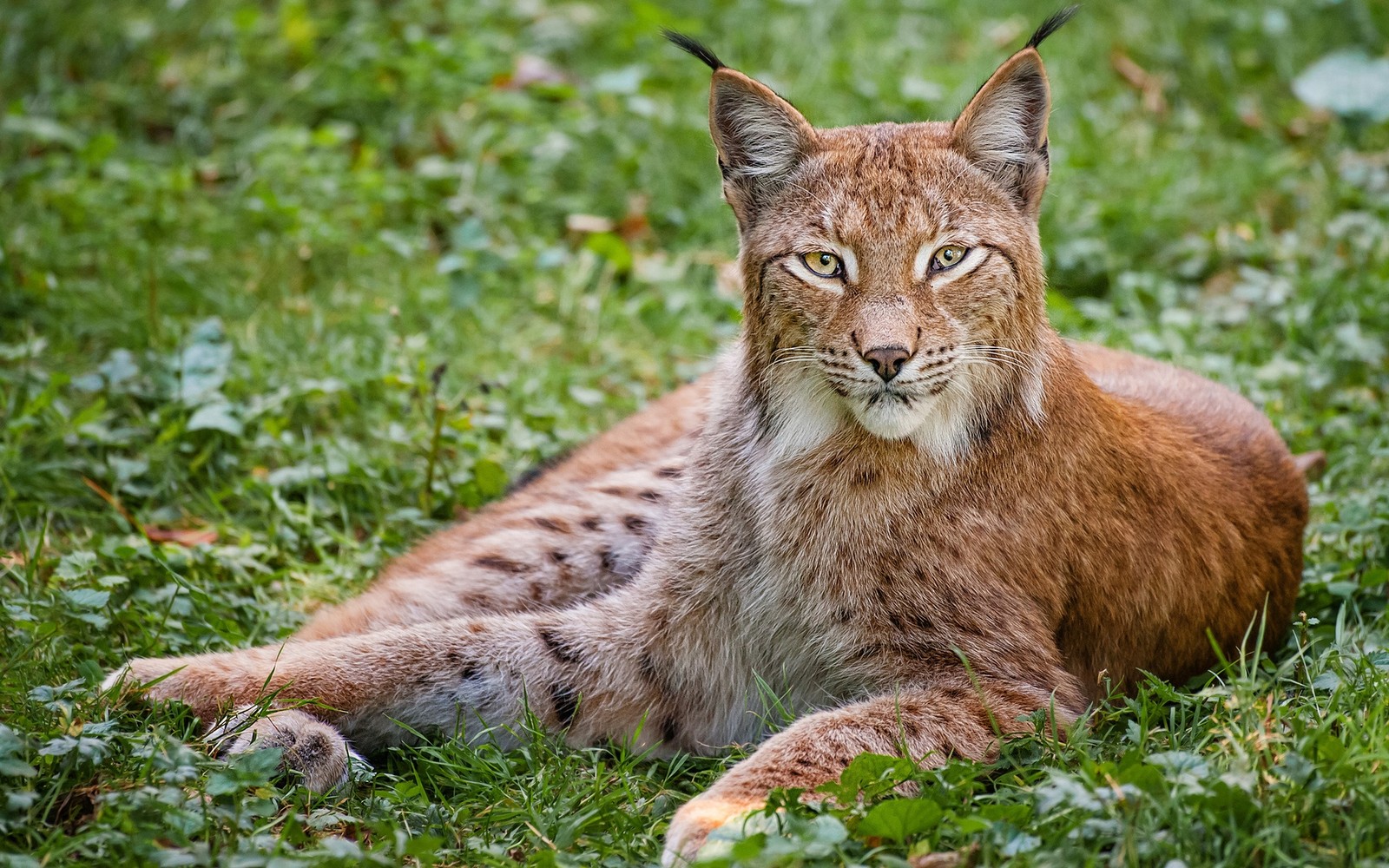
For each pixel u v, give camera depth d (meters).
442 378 12.27
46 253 13.25
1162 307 13.76
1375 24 17.30
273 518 10.70
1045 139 8.51
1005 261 8.21
